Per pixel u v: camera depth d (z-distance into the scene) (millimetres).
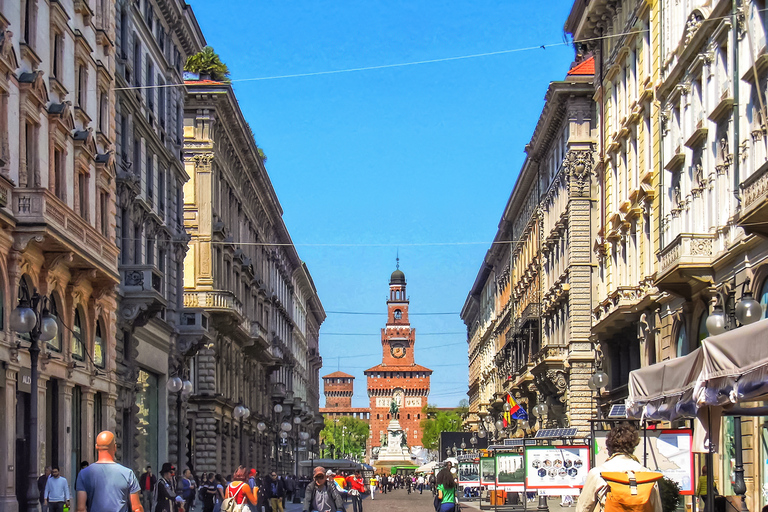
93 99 40656
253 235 87750
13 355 30875
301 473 127125
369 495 113062
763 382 13680
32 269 32844
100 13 42219
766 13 29906
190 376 63344
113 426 43125
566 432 52250
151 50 52219
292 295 123625
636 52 47125
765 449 30547
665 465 22844
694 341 37281
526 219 90312
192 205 65125
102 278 39000
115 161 44344
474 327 157625
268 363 90875
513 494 50594
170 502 29891
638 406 20859
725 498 22656
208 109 65312
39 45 33906
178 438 56781
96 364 41125
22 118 32094
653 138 43312
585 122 64562
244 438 79125
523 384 80125
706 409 17562
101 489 13094
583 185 64250
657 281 36844
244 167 79312
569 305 64188
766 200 25703
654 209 43062
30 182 33062
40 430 33500
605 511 10852
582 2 56094
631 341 50000
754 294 30875
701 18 36250
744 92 31875
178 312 56906
